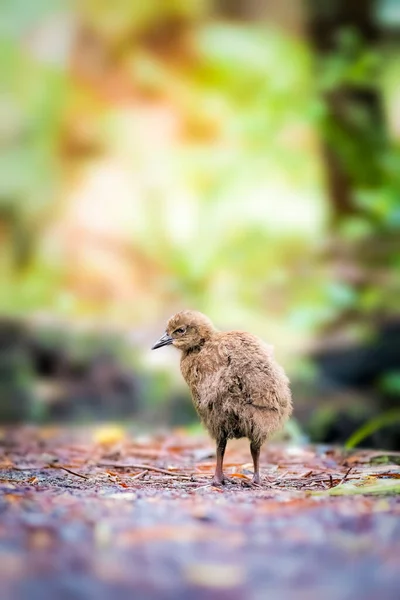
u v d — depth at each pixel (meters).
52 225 22.38
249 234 19.25
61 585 3.41
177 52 23.92
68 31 25.16
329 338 13.53
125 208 21.94
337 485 5.81
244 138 21.09
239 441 9.13
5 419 13.48
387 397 12.11
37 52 25.41
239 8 22.72
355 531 4.25
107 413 13.61
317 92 15.85
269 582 3.46
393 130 19.34
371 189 15.37
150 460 7.75
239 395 6.01
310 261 15.92
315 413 11.92
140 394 13.91
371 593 3.32
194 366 6.41
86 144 23.84
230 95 21.22
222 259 18.36
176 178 22.14
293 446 8.98
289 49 18.48
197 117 22.91
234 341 6.30
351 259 14.66
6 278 21.58
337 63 15.12
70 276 20.64
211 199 20.67
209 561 3.73
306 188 21.08
